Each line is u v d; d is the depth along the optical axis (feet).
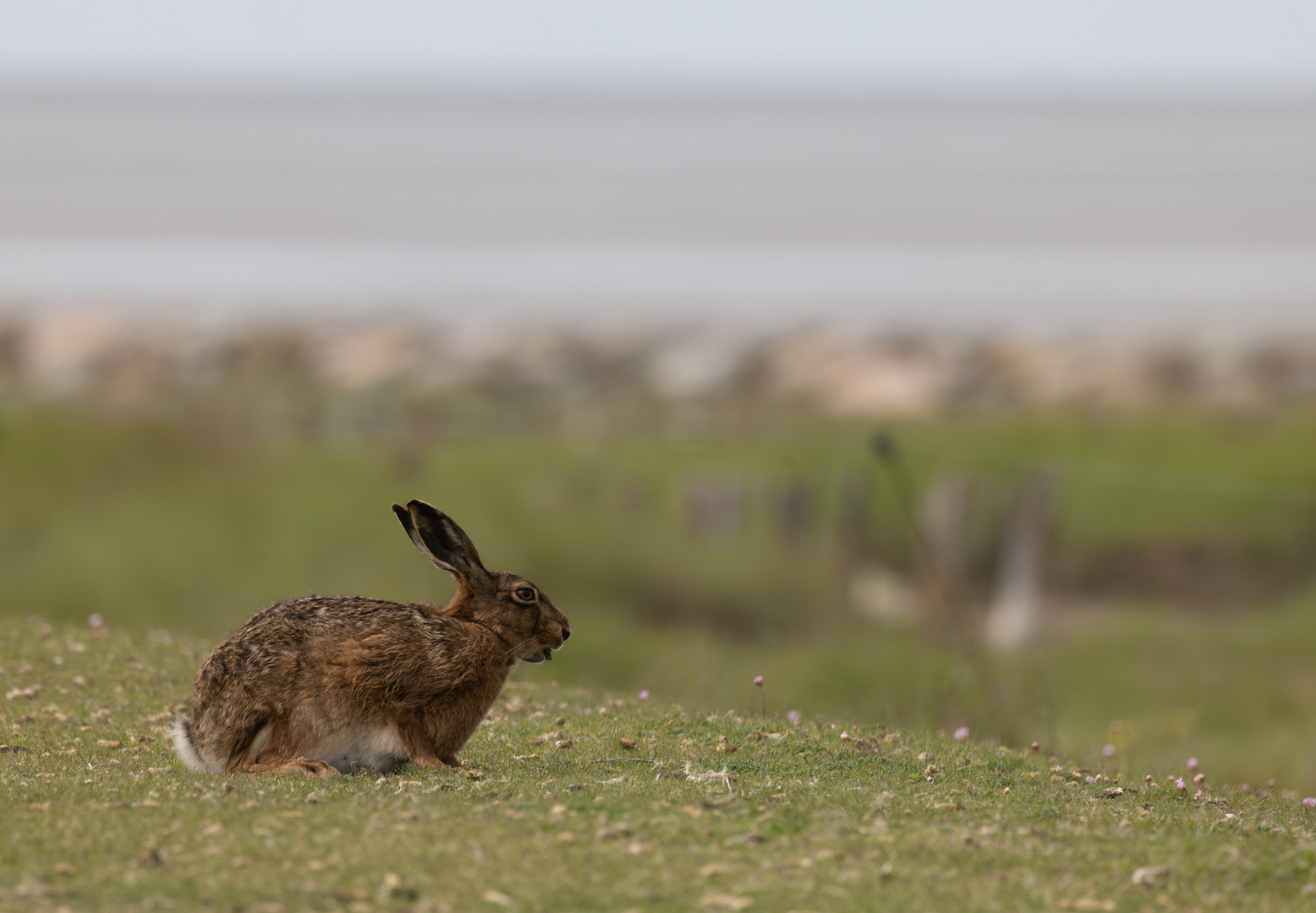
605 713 140.26
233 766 105.29
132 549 300.40
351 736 107.04
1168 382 508.12
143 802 94.22
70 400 401.90
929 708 227.20
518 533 313.32
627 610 296.92
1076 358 549.95
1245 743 225.97
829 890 80.53
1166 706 243.81
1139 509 343.46
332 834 87.40
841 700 237.04
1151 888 83.92
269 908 75.51
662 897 78.74
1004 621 288.71
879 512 330.34
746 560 311.27
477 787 101.60
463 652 108.88
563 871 82.28
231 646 106.52
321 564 302.04
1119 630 277.23
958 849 88.48
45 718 130.72
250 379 475.72
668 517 324.80
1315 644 268.21
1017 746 165.07
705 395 469.57
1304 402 460.96
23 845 83.92
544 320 649.20
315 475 339.77
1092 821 97.96
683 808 95.50
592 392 471.21
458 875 81.15
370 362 513.86
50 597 285.84
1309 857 90.22
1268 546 331.57
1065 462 363.56
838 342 579.48
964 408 447.42
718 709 148.66
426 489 333.83
